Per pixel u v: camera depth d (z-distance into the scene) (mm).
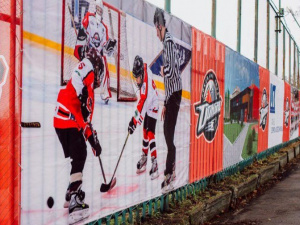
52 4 3195
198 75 6391
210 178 7203
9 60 2812
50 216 3207
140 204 4812
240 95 9109
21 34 2902
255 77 10602
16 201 2867
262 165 10625
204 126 6691
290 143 17438
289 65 17000
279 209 6852
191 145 6125
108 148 3986
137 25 4527
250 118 10109
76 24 3475
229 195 6781
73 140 3453
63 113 3326
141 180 4656
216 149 7355
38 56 3059
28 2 2965
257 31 11070
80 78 3529
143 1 4660
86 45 3617
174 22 5508
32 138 3012
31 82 2994
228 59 8086
